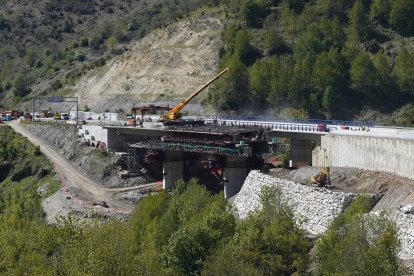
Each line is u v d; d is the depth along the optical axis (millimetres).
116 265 74688
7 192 181750
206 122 176375
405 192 92812
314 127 146875
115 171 176375
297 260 73312
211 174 156000
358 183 106938
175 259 81125
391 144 108500
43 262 91375
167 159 160125
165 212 104562
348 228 70438
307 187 101750
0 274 94688
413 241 73500
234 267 69500
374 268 61781
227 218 85500
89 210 143000
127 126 189125
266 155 152500
